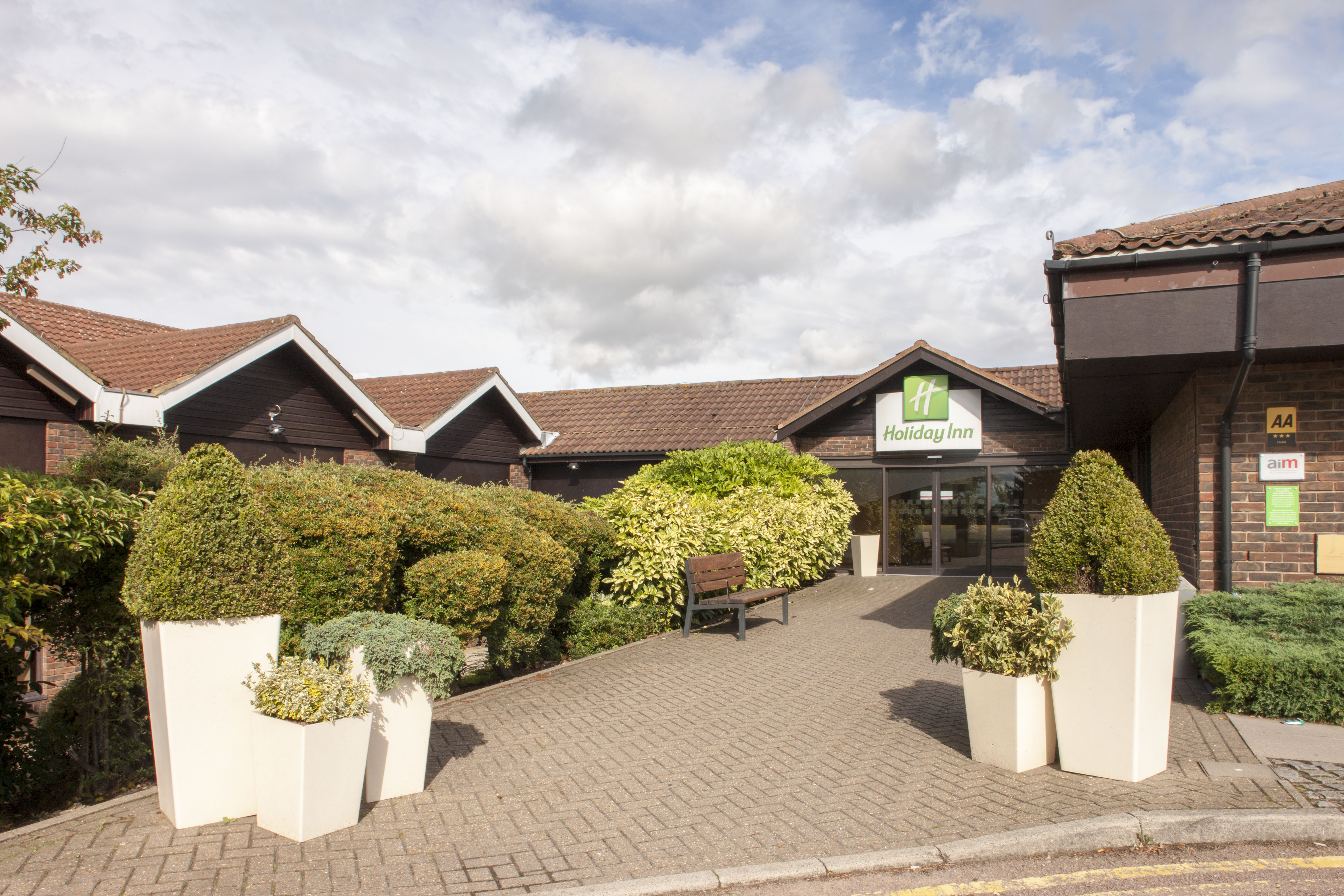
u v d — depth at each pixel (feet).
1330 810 14.21
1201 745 18.10
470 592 21.26
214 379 34.32
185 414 34.68
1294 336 21.59
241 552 14.60
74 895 11.69
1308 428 24.21
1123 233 26.32
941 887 12.36
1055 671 16.71
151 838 13.65
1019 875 12.73
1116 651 16.15
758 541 39.40
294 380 40.47
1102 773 16.24
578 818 14.67
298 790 13.53
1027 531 52.31
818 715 21.38
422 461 50.57
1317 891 12.02
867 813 14.83
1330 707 19.48
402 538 22.17
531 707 22.26
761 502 41.22
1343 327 21.18
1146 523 16.58
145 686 19.02
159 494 14.56
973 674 17.46
